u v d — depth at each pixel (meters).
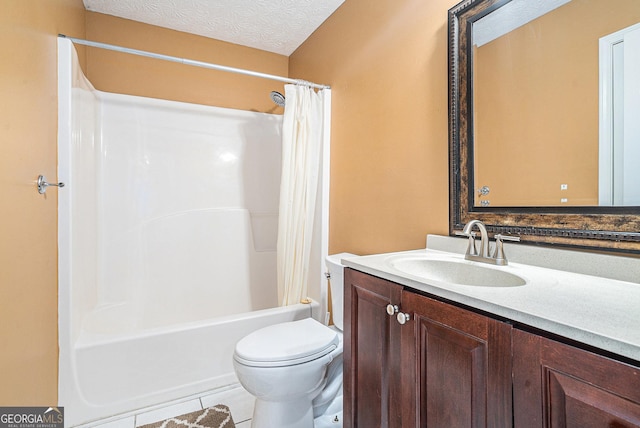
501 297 0.68
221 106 2.64
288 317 1.99
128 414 1.57
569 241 0.93
